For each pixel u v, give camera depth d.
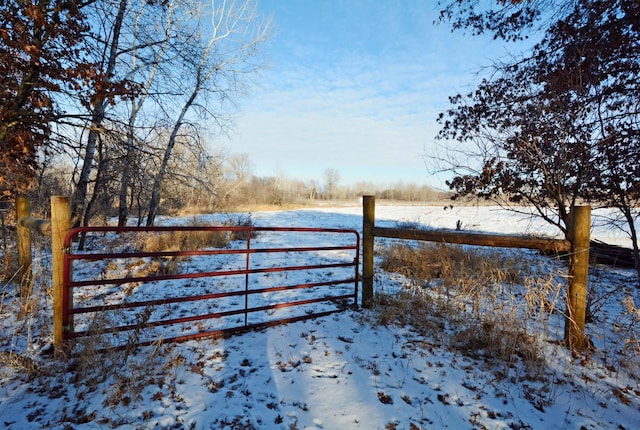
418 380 3.26
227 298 5.68
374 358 3.66
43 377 3.06
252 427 2.54
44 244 6.27
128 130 8.31
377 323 4.56
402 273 7.64
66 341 3.35
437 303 5.05
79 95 6.66
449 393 3.07
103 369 3.09
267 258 9.76
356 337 4.16
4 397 2.80
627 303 4.18
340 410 2.78
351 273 7.88
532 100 5.56
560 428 2.67
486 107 6.12
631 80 5.21
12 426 2.45
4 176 5.87
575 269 3.82
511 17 6.29
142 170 9.18
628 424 2.73
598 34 5.11
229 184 36.09
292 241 13.55
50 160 8.78
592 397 3.04
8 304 4.77
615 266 8.78
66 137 7.25
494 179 5.55
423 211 37.06
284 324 4.53
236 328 4.20
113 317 4.40
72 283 3.34
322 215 32.38
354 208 47.47
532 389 3.16
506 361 3.64
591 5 5.04
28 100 6.60
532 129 5.12
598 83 5.18
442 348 3.92
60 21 6.50
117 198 13.41
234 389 3.01
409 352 3.80
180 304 5.29
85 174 9.98
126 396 2.82
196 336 3.97
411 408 2.83
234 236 13.33
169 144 11.59
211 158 11.82
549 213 6.93
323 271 8.00
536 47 6.03
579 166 5.14
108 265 7.70
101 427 2.47
